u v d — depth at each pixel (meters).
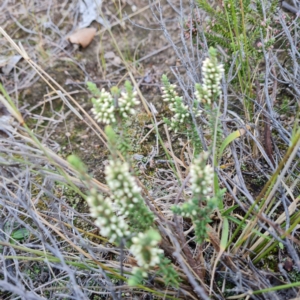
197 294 0.17
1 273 0.21
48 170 0.20
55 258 0.18
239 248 0.19
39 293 0.20
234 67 0.24
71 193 0.24
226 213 0.18
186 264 0.17
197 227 0.15
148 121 0.28
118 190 0.14
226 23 0.23
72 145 0.28
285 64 0.28
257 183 0.22
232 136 0.17
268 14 0.24
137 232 0.16
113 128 0.16
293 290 0.17
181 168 0.24
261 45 0.23
